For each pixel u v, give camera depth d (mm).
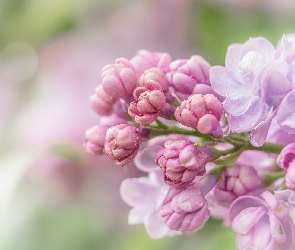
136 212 257
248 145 244
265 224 237
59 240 343
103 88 244
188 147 234
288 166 235
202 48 341
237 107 238
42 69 365
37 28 366
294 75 235
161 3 346
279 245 237
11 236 344
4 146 361
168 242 318
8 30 369
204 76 247
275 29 338
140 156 242
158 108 236
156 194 254
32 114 356
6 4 363
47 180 348
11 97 373
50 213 348
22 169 342
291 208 243
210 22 340
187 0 342
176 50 345
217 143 244
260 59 242
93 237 342
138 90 239
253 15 339
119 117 250
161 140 247
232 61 247
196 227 239
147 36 351
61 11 360
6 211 344
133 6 354
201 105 235
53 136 347
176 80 245
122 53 356
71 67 359
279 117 233
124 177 339
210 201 249
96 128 249
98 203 346
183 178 234
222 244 307
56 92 357
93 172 345
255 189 245
